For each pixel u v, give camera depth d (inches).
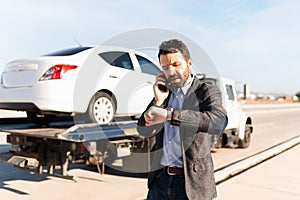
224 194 173.6
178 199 75.8
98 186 191.2
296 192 179.3
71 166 244.5
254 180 203.2
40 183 197.6
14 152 180.1
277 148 326.6
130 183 198.8
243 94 337.7
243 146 348.5
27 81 185.2
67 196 172.2
